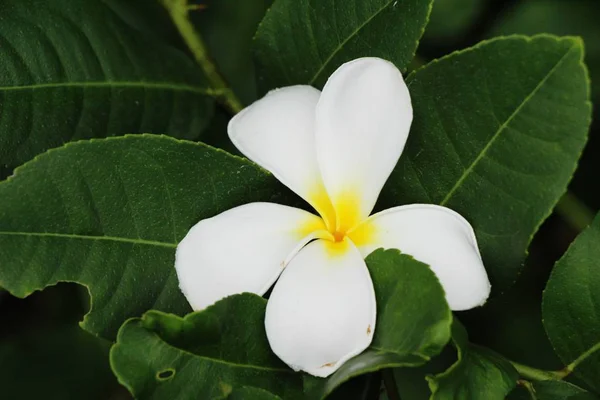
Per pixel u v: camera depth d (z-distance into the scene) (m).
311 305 0.49
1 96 0.54
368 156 0.50
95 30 0.56
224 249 0.50
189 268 0.50
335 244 0.50
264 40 0.55
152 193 0.52
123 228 0.52
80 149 0.51
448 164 0.51
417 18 0.52
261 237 0.50
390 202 0.52
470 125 0.50
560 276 0.52
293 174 0.51
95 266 0.51
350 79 0.50
